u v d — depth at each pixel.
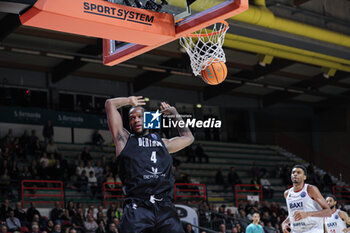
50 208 16.12
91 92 23.38
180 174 21.06
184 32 5.88
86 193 18.28
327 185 25.06
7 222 13.75
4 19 16.78
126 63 20.69
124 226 4.33
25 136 19.48
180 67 22.22
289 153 29.05
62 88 22.50
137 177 4.41
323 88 28.55
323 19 18.97
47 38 18.50
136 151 4.48
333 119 30.45
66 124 21.70
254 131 28.95
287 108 30.11
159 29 5.77
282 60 22.73
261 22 16.33
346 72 24.83
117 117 4.63
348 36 19.34
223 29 6.68
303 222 7.42
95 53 19.62
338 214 11.14
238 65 23.20
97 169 19.09
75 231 13.20
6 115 20.16
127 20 5.53
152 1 5.89
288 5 18.06
